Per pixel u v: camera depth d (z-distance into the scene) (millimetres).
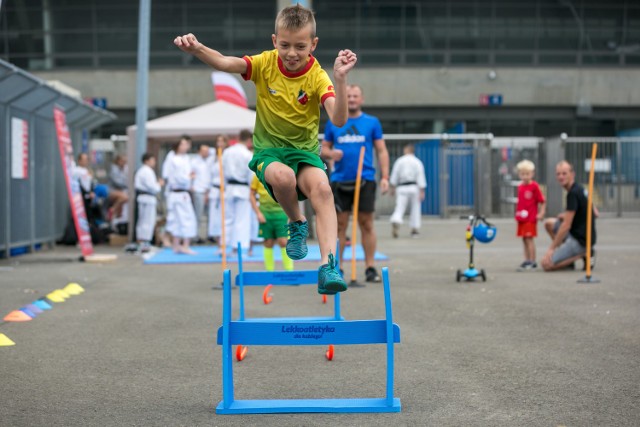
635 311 7996
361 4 30703
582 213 11648
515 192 26203
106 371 5602
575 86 30953
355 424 4301
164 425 4320
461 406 4645
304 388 5133
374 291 9633
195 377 5445
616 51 31234
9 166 14430
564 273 11492
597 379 5242
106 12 30500
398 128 31156
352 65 4371
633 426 4223
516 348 6250
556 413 4473
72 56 30625
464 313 7957
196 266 13000
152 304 8742
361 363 5836
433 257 14102
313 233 18953
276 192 4598
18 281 10828
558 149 26062
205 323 7535
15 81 13500
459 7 30828
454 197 26156
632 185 26438
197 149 21875
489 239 10445
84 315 7992
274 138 4797
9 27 30578
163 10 30750
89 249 14109
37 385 5211
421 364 5754
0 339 6598
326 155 10148
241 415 4516
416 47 30828
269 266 10633
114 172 19156
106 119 20031
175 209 14891
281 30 4570
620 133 31469
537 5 31000
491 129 31281
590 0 31031
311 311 8156
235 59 4719
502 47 30984
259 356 6133
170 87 30500
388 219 26203
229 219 13523
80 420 4418
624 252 14734
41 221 16219
